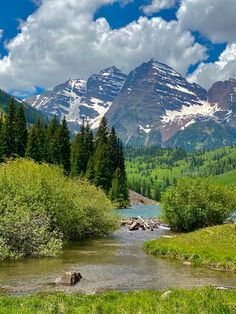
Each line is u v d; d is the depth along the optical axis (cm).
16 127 10231
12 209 3294
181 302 1692
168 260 3231
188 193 5497
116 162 12862
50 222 3978
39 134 10681
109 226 5112
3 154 9744
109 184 11769
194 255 3203
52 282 2338
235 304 1627
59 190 4259
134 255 3462
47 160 10762
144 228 5856
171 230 5775
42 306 1667
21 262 2998
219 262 2964
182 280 2494
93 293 2103
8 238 3189
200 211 5353
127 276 2588
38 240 3316
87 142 12462
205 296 1833
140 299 1808
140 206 13962
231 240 3647
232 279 2545
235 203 5538
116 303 1748
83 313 1567
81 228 4584
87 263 3033
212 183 5572
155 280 2484
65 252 3569
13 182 3756
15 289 2155
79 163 12050
